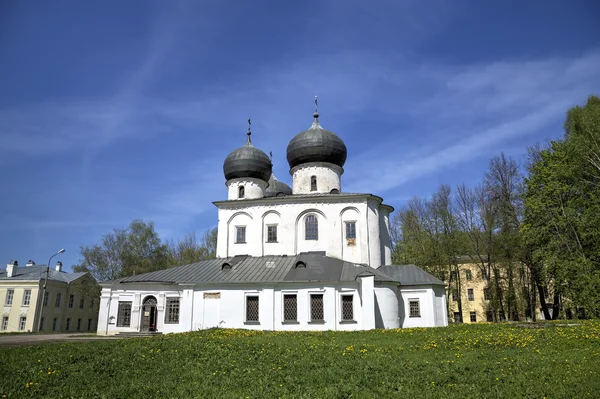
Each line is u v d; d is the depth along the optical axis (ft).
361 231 146.61
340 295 122.42
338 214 148.87
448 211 197.67
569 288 133.90
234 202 155.43
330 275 125.80
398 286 134.41
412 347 69.41
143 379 47.44
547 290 182.50
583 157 142.61
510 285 175.63
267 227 152.66
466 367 49.06
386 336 89.81
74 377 48.62
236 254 151.84
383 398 37.45
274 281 125.08
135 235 238.07
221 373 49.21
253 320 124.57
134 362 56.24
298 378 45.73
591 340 70.18
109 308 131.75
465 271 233.96
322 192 159.74
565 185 143.02
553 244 138.31
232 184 167.63
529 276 178.91
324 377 45.70
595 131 146.72
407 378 44.24
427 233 196.03
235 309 125.80
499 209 176.24
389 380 43.86
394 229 224.33
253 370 50.01
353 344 74.38
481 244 181.16
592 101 178.19
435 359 56.70
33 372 50.75
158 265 239.91
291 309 123.54
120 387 43.45
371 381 43.47
